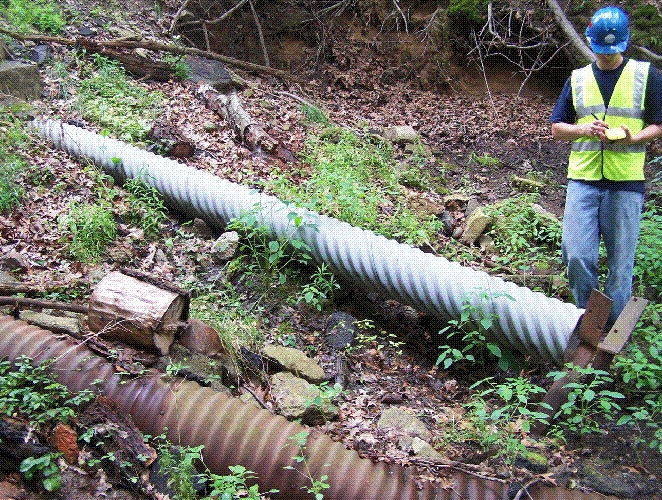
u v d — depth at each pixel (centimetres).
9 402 269
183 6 905
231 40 952
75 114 597
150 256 434
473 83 1010
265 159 595
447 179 678
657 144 749
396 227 511
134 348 312
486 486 282
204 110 671
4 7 742
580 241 368
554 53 943
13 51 661
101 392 287
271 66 962
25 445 256
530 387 329
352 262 409
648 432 334
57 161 510
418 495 273
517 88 1006
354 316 422
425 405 354
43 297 361
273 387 335
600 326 333
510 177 700
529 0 962
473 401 358
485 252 530
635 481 304
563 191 672
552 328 352
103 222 432
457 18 993
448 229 556
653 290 459
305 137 681
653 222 494
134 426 278
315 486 261
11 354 293
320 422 322
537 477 292
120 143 515
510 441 296
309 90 908
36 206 456
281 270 439
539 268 491
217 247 435
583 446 326
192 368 313
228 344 342
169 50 792
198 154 577
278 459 276
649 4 923
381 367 383
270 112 724
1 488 246
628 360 340
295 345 383
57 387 278
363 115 865
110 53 721
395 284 397
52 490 250
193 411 286
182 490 255
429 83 984
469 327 380
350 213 493
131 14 868
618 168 359
